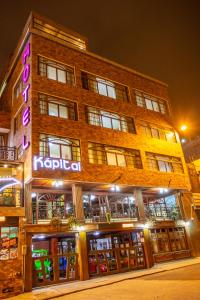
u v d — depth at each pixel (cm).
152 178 2288
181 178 2536
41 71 2059
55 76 2134
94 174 1933
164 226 2225
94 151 2047
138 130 2445
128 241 2036
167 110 2897
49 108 1969
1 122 2241
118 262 1878
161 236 2216
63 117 2016
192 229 2434
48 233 1641
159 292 1045
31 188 1723
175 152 2655
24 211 1591
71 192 1991
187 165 2850
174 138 2762
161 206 2536
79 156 1941
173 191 2516
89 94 2250
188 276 1364
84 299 1109
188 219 2439
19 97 2181
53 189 1911
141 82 2772
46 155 1781
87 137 2039
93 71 2402
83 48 2647
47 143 1820
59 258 1744
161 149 2533
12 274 1424
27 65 2091
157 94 2864
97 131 2130
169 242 2245
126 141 2288
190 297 891
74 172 1831
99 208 2109
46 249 1827
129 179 2120
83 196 2052
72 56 2312
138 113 2542
